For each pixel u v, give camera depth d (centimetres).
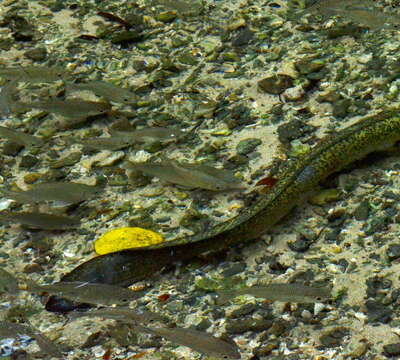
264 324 532
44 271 600
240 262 586
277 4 874
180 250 577
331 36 809
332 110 716
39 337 537
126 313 534
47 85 805
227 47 820
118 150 710
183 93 768
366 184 633
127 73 806
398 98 717
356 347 511
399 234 586
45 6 916
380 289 547
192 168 652
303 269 572
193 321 545
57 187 628
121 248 596
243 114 728
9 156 719
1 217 626
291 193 604
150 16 882
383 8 840
